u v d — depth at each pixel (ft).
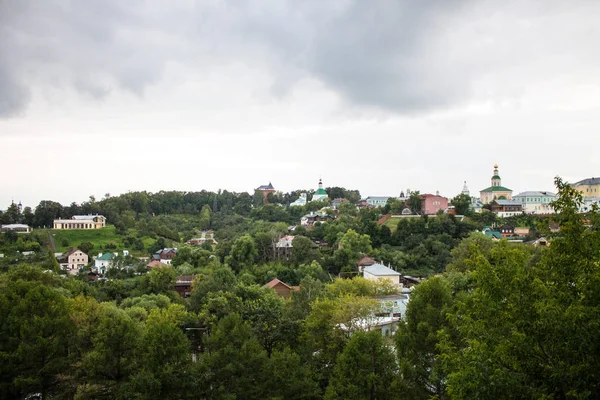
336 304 234.17
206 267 546.26
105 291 435.53
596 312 86.28
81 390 187.93
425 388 166.71
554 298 95.25
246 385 175.52
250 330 195.31
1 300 204.03
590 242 99.14
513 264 107.96
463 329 111.55
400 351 175.32
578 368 84.79
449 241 563.89
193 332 268.62
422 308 180.34
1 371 183.62
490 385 89.30
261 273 520.83
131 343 192.95
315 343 217.97
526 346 94.32
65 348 203.51
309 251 556.10
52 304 209.97
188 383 173.88
